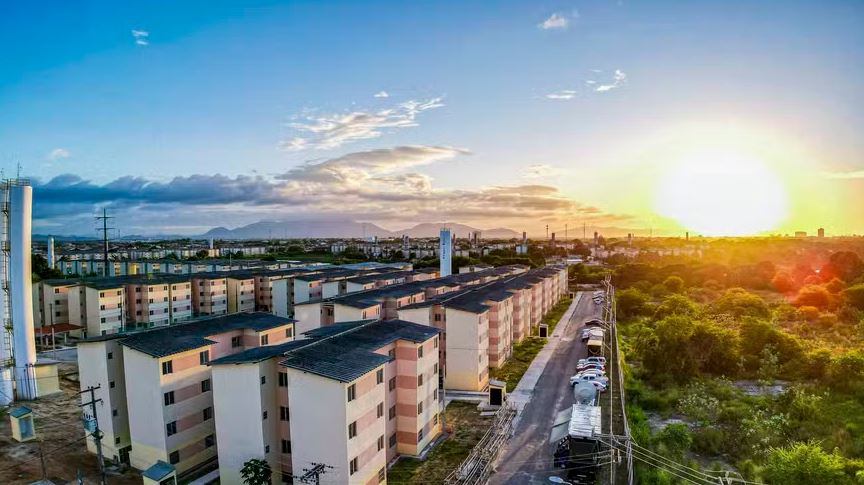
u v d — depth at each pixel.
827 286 112.94
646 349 68.00
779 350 66.50
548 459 43.03
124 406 45.19
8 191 59.06
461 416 54.00
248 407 39.31
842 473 36.06
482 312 61.84
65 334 90.31
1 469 42.84
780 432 45.78
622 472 38.97
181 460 42.47
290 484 40.19
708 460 42.62
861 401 52.91
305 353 38.03
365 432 36.75
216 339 48.09
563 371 69.06
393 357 45.28
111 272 143.62
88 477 41.75
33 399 60.09
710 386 59.47
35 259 134.50
